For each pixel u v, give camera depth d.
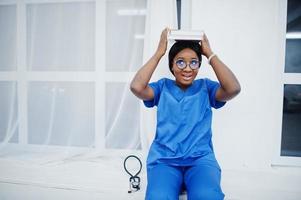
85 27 1.36
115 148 1.41
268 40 1.22
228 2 1.22
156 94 1.05
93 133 1.43
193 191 0.85
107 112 1.40
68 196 1.22
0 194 1.31
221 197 0.82
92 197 1.18
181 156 0.98
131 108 1.37
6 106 1.48
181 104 1.00
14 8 1.40
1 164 1.40
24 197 1.28
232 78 0.95
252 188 1.15
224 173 1.27
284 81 1.28
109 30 1.35
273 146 1.31
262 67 1.23
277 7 1.20
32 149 1.48
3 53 1.44
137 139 1.38
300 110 1.33
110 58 1.36
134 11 1.32
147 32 1.25
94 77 1.38
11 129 1.49
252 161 1.28
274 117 1.28
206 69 1.25
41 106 1.45
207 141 1.03
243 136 1.27
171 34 1.00
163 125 1.02
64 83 1.41
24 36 1.41
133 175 1.24
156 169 0.96
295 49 1.29
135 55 1.33
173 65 1.03
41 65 1.42
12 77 1.45
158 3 1.22
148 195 0.85
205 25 1.24
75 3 1.35
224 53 1.24
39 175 1.29
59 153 1.43
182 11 1.28
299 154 1.35
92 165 1.36
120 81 1.36
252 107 1.25
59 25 1.37
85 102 1.41
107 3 1.33
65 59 1.40
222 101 1.04
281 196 1.13
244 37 1.22
